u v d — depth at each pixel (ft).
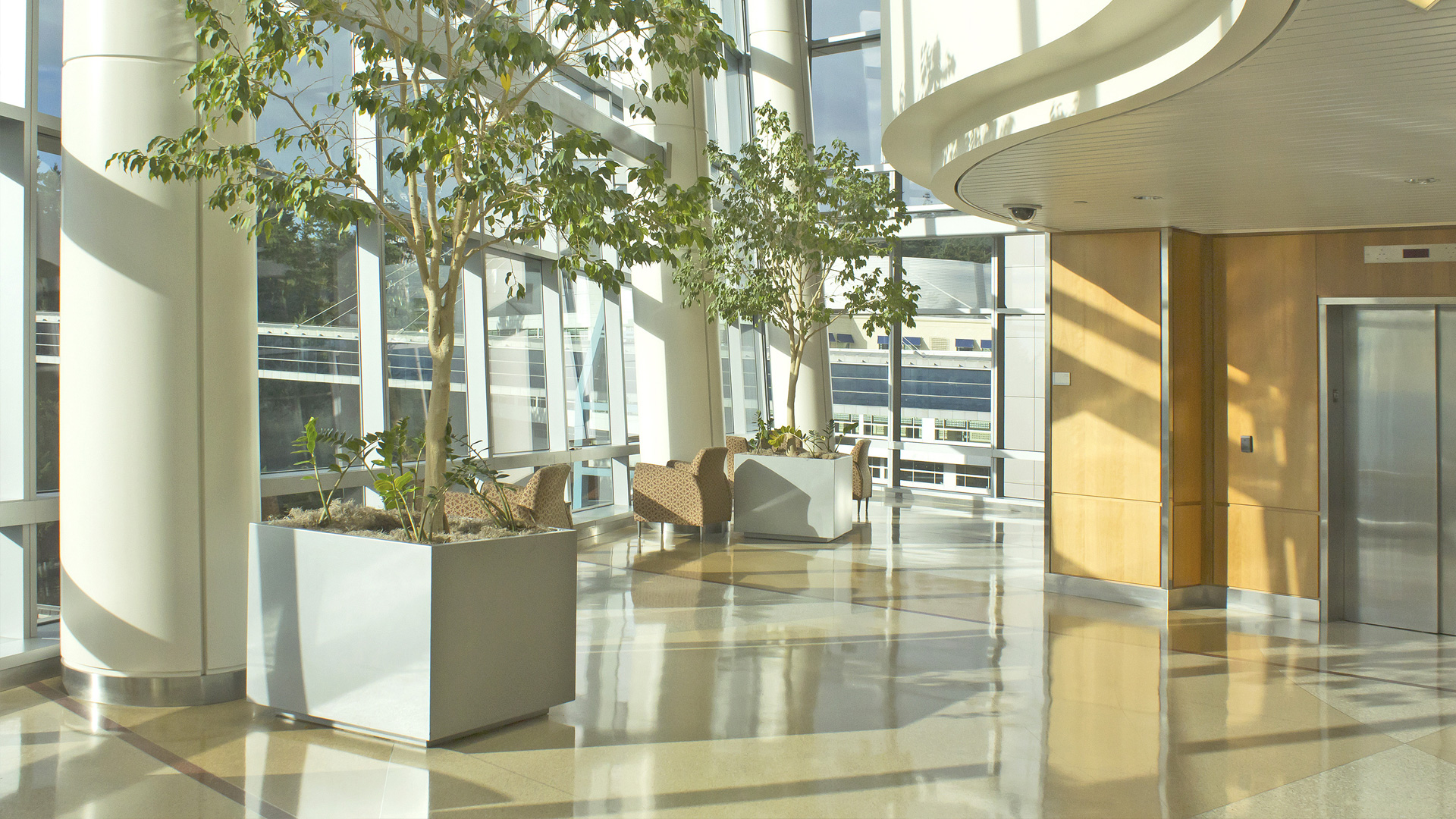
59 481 18.47
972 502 47.32
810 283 40.65
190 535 16.31
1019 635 22.39
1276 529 25.82
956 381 49.29
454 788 13.00
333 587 15.05
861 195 35.55
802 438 36.96
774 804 12.79
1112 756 14.92
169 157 14.51
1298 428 25.57
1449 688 19.11
